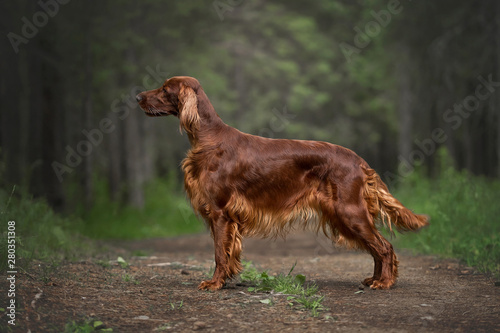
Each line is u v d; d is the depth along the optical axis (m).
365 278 6.32
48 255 7.06
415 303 4.81
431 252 8.77
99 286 5.35
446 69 20.28
